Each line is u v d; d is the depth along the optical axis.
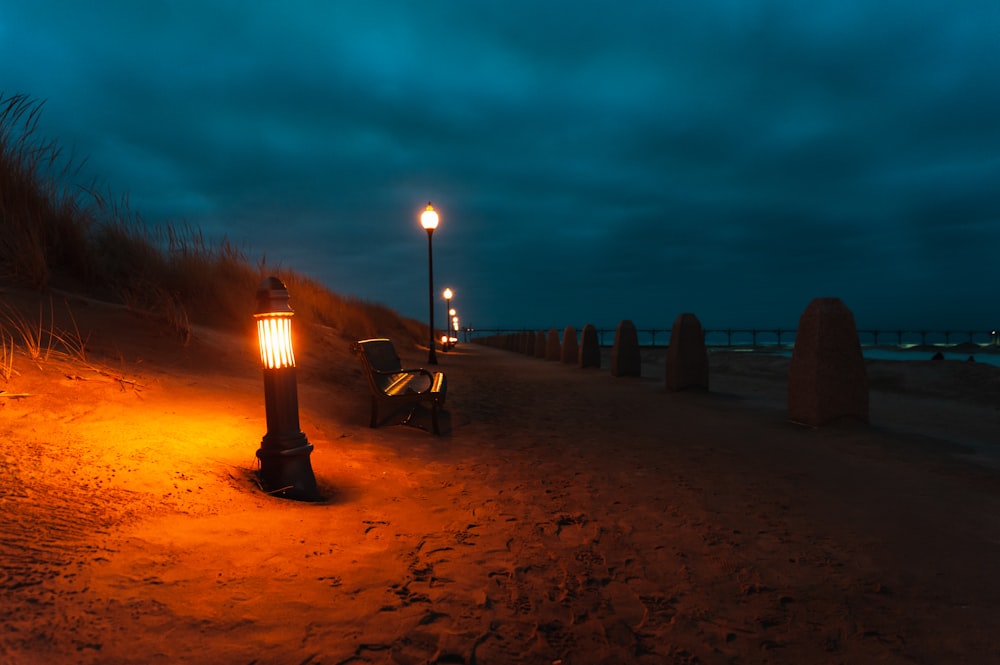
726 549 3.42
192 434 4.53
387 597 2.51
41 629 1.89
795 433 7.18
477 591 2.69
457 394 10.98
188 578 2.42
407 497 4.29
